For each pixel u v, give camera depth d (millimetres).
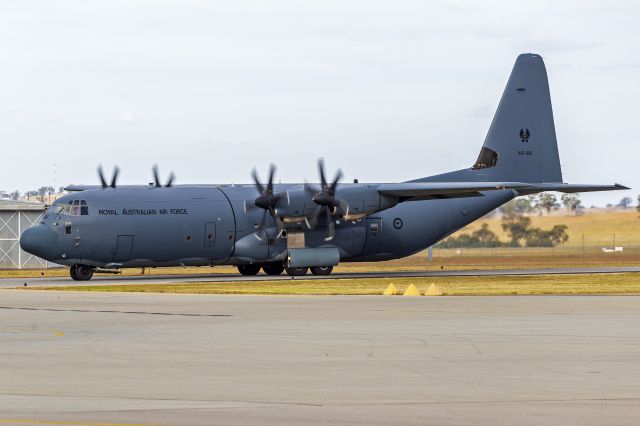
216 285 141875
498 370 54312
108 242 156375
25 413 41906
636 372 53438
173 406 43688
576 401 44875
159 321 83250
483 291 128500
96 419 40500
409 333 72875
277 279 160000
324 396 46281
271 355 60688
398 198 168625
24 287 138625
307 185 165125
